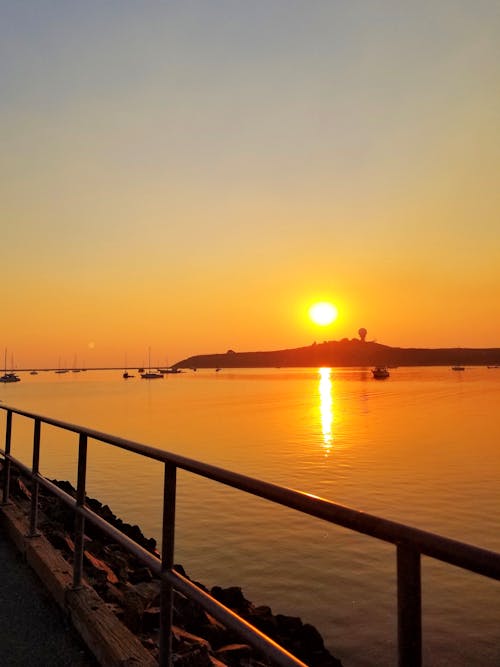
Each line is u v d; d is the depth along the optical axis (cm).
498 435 4462
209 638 628
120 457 2989
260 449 3606
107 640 336
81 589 419
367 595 1148
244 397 10756
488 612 1091
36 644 376
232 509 1819
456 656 920
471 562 131
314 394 11775
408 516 1895
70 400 9838
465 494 2225
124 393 12812
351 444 3881
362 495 2233
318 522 1656
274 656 196
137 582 761
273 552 1411
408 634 147
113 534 347
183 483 2247
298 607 1101
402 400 9400
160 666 285
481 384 15838
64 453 3172
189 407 7950
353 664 882
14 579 498
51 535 644
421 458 3216
